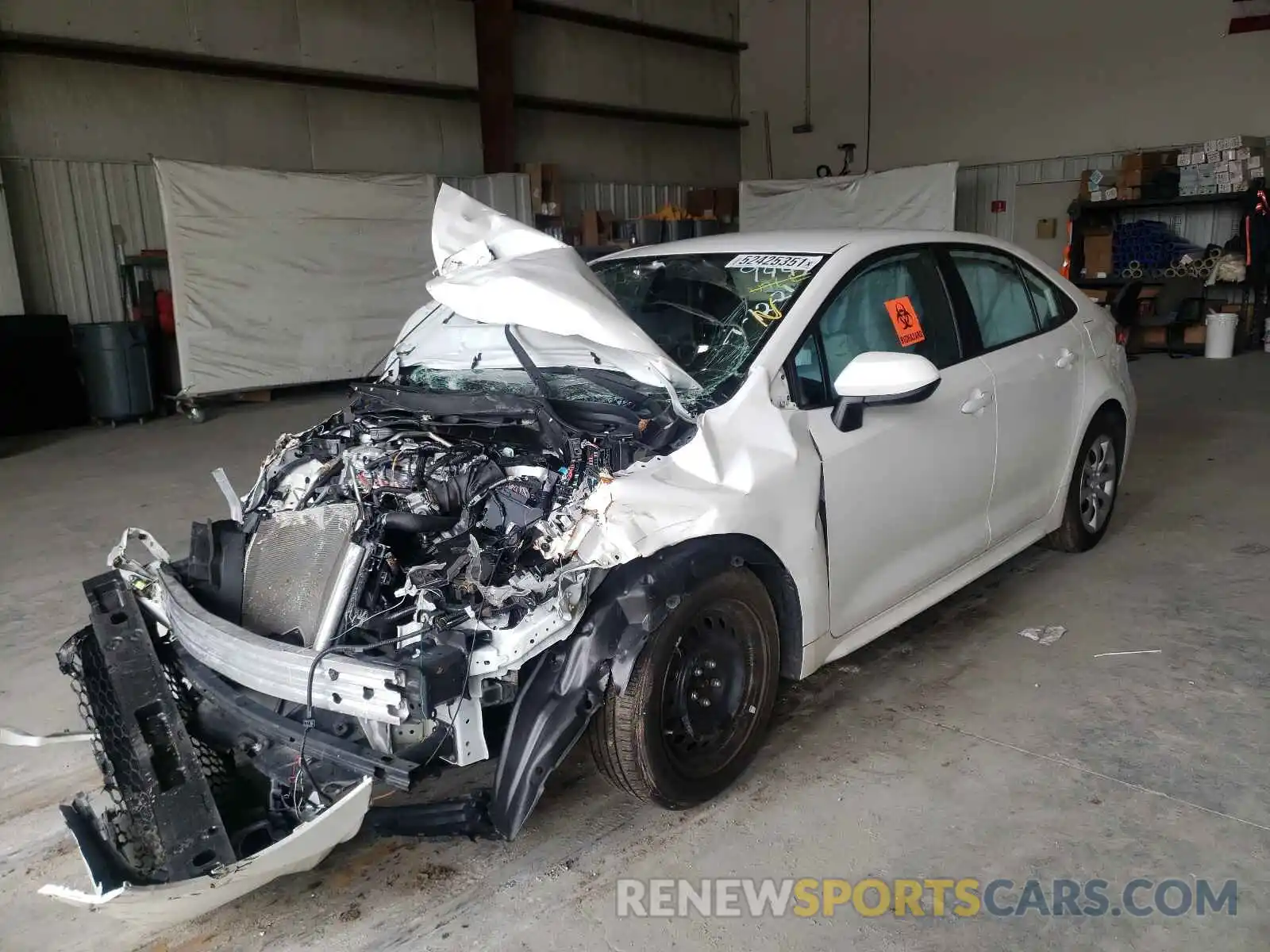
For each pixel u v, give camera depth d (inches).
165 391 402.9
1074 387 159.9
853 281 123.6
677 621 95.9
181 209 365.4
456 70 493.4
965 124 551.8
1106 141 505.0
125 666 101.3
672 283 130.3
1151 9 478.9
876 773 111.3
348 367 420.8
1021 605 157.9
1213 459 248.2
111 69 383.9
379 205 420.5
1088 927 86.4
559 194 521.7
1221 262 442.3
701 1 608.7
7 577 190.9
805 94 613.6
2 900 96.7
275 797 93.0
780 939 86.4
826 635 114.6
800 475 107.3
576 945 86.4
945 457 128.9
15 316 345.7
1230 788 105.7
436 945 87.4
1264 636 142.7
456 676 83.0
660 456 98.9
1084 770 110.0
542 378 113.5
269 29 422.9
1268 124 454.6
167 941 89.6
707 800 105.5
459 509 101.3
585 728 94.0
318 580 95.7
